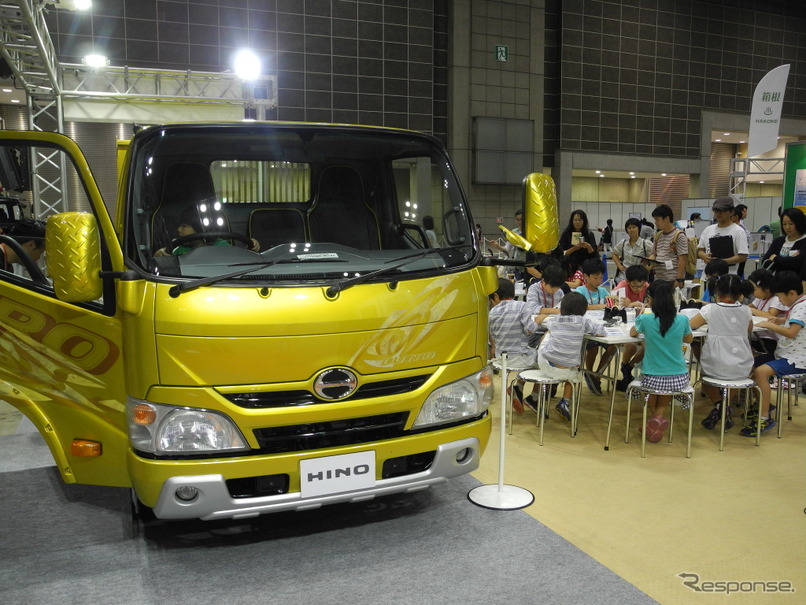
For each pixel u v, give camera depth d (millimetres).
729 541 3033
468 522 3207
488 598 2516
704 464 4090
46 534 3096
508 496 3494
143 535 3082
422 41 18438
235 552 2908
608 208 21469
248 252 2707
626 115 21266
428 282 2701
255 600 2512
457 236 3045
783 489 3672
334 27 17484
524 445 4465
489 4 19062
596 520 3262
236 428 2420
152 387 2385
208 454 2426
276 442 2502
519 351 4953
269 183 3176
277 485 2539
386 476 2684
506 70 19422
